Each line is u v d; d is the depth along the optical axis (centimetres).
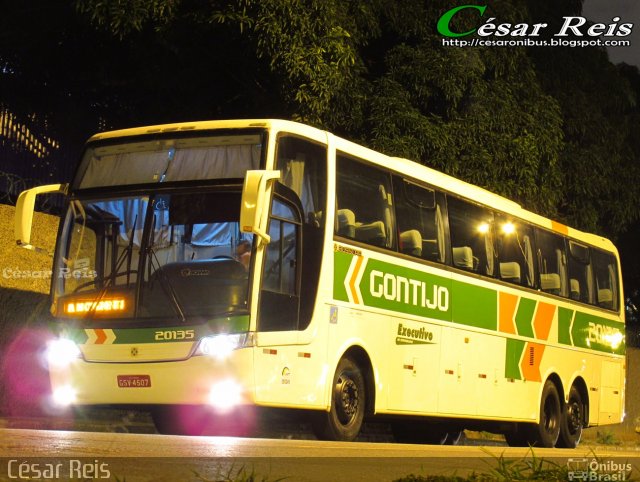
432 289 1431
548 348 1766
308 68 1780
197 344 1109
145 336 1133
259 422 1475
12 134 2072
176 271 1142
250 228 1052
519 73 2177
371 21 1959
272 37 1769
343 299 1228
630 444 2639
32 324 1623
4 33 2119
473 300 1539
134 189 1190
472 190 1591
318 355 1176
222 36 1942
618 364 2047
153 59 2122
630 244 3453
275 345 1120
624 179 2708
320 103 1805
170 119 2266
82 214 1212
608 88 2694
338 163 1247
